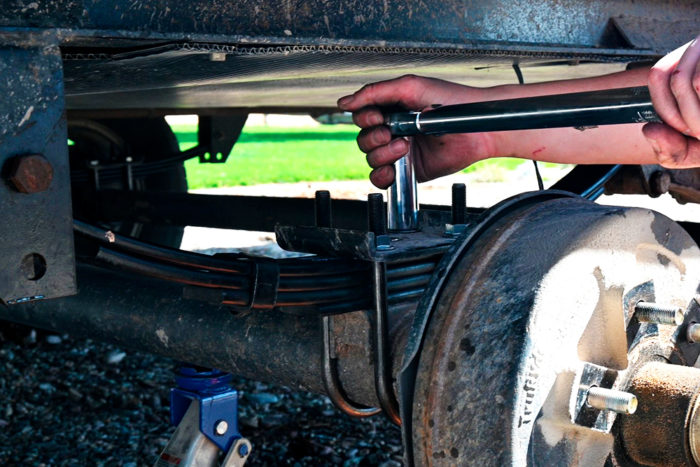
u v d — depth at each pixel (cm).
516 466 109
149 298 162
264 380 149
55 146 91
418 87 154
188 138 1408
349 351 131
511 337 111
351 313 130
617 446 128
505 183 1009
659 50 168
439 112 138
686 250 138
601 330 123
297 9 112
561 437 117
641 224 129
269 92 252
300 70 152
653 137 107
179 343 155
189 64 124
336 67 150
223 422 150
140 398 314
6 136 87
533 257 119
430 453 115
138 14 96
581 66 208
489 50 136
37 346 368
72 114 316
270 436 278
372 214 125
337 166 1227
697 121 98
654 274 131
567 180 192
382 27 122
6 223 88
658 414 124
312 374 137
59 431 283
